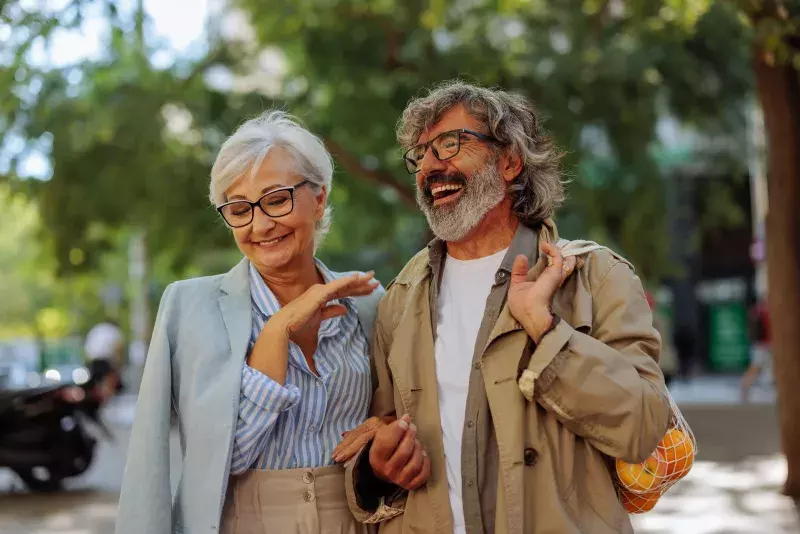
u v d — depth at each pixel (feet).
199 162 42.63
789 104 28.07
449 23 42.39
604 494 9.50
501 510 9.39
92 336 69.05
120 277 97.71
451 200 10.34
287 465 10.10
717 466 34.53
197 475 9.66
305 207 10.48
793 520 25.00
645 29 33.99
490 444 9.75
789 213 28.12
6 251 158.40
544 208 10.55
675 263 51.55
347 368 10.56
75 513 29.55
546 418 9.58
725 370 102.17
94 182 41.45
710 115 46.16
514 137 10.38
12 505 31.22
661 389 9.33
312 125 41.96
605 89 41.60
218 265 62.44
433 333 10.37
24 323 172.86
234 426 9.68
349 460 10.19
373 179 44.32
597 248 10.02
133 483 9.64
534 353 9.30
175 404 10.22
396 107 40.91
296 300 10.08
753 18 26.18
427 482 9.95
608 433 9.16
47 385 34.30
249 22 44.11
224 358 10.02
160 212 42.73
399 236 62.69
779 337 28.40
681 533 23.88
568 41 42.98
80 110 40.19
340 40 41.98
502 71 40.81
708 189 69.10
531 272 9.91
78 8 24.62
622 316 9.58
